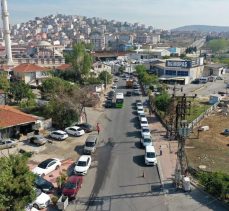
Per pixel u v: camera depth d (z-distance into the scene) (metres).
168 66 122.44
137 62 155.75
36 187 35.03
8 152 45.06
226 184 34.28
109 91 99.62
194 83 120.62
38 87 91.06
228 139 55.09
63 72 108.81
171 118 57.09
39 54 175.38
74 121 58.41
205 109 75.31
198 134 56.62
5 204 25.38
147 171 41.50
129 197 34.88
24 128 54.03
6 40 125.19
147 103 81.81
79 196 35.06
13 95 73.00
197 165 43.50
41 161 44.12
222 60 189.88
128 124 63.22
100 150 49.00
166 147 49.78
